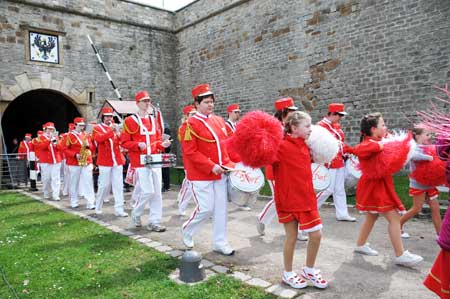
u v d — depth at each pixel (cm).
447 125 257
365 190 435
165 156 613
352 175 633
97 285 382
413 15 1048
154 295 351
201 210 477
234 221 670
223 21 1673
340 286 366
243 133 347
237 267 426
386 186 419
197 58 1828
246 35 1562
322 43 1279
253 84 1538
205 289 359
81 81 1648
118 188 759
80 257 474
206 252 488
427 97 1020
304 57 1339
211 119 488
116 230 618
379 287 362
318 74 1295
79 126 889
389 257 451
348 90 1209
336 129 654
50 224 678
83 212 813
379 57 1127
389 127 1105
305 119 355
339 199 650
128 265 438
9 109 2247
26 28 1499
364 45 1162
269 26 1462
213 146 470
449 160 260
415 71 1046
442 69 991
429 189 497
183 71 1922
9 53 1464
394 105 1094
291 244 364
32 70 1518
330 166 634
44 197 1074
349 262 436
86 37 1664
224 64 1675
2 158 1374
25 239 571
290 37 1384
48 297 359
